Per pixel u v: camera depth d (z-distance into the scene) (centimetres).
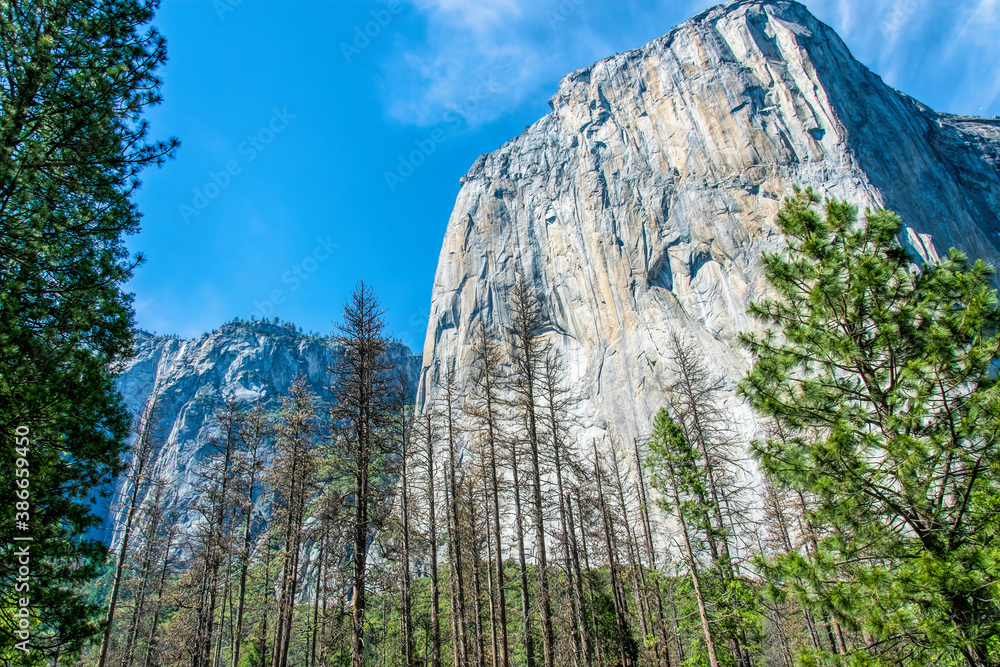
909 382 794
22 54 954
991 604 644
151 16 1119
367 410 1709
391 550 1700
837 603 741
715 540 1791
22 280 909
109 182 1066
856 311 887
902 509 755
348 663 2034
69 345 928
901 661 691
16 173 906
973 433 706
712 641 1650
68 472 879
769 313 1002
